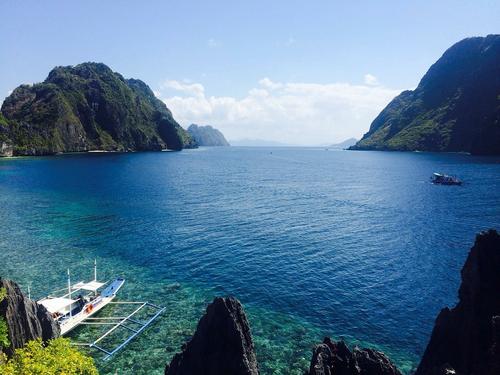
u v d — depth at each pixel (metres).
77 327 43.22
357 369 24.77
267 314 45.50
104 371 35.81
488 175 166.75
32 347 25.92
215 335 27.17
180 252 66.62
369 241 72.62
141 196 120.75
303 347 39.22
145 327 43.19
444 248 68.25
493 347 24.22
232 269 58.84
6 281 34.25
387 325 43.03
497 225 83.56
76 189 133.62
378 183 155.62
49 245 70.62
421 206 105.62
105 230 80.50
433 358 30.31
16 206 104.12
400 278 55.12
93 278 56.19
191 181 159.38
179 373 27.03
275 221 88.38
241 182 159.25
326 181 164.62
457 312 30.23
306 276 55.97
